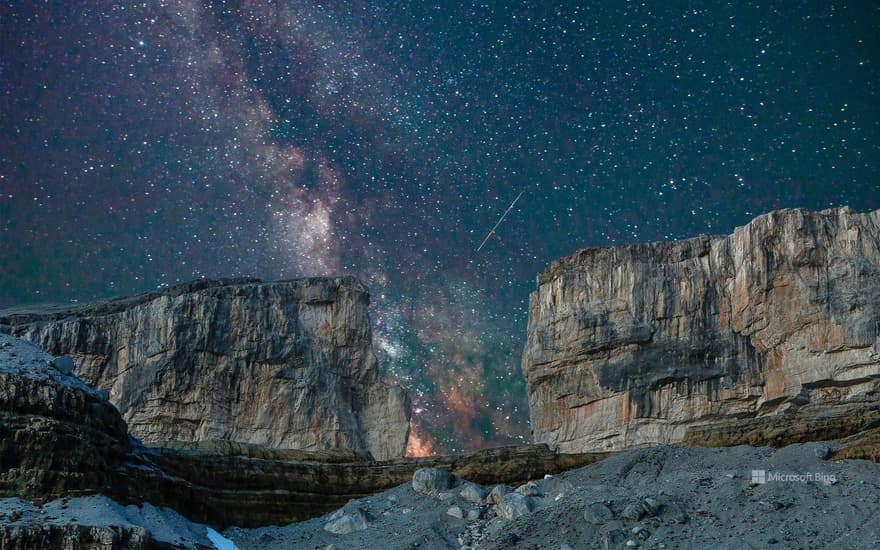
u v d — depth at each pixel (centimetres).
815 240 5547
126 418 5884
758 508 3838
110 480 4178
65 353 5969
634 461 4622
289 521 4706
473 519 4356
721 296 5750
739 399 5512
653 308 5825
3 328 5788
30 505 3900
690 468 4475
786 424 4891
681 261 5931
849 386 5303
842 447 4372
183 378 5969
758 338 5569
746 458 4450
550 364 6006
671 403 5647
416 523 4359
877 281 5372
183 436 5891
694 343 5691
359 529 4462
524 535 3997
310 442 5997
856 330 5297
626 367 5762
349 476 4941
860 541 3472
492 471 4934
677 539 3725
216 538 4444
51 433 4044
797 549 3497
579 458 4988
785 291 5525
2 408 4050
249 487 4756
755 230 5697
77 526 3725
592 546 3781
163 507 4347
